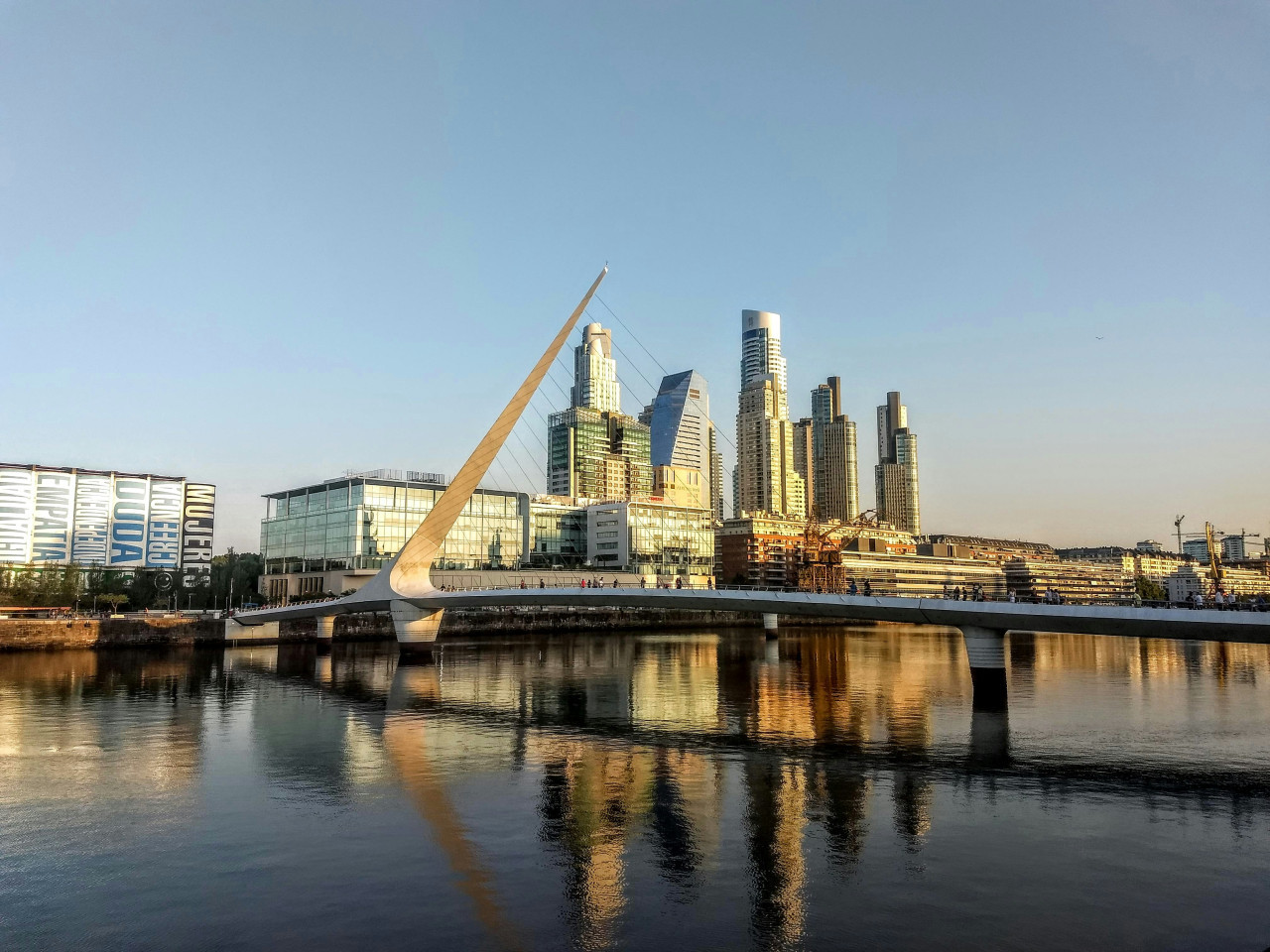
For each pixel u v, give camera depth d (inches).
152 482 5846.5
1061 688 2267.5
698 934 674.8
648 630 5585.6
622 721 1697.8
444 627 4493.1
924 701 1967.3
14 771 1245.7
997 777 1190.3
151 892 767.7
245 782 1174.3
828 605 1959.9
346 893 761.0
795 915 710.5
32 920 705.6
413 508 5211.6
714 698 2041.1
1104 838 916.0
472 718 1743.4
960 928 685.3
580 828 954.7
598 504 7007.9
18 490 5295.3
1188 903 737.6
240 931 682.2
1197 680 2484.0
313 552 5369.1
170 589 5191.9
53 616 3946.9
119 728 1619.1
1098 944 657.0
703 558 7258.9
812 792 1109.1
